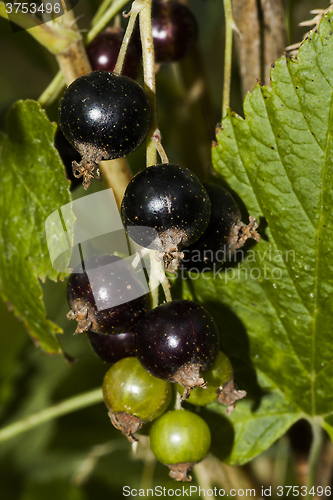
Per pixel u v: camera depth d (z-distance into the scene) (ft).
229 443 0.76
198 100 0.86
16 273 0.78
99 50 0.76
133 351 0.71
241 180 0.72
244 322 0.75
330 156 0.71
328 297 0.73
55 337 0.77
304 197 0.72
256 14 0.77
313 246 0.73
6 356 1.08
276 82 0.71
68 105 0.67
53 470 1.07
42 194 0.75
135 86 0.67
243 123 0.72
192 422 0.70
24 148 0.75
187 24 0.78
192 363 0.68
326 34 0.69
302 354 0.75
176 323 0.68
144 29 0.68
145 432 0.73
